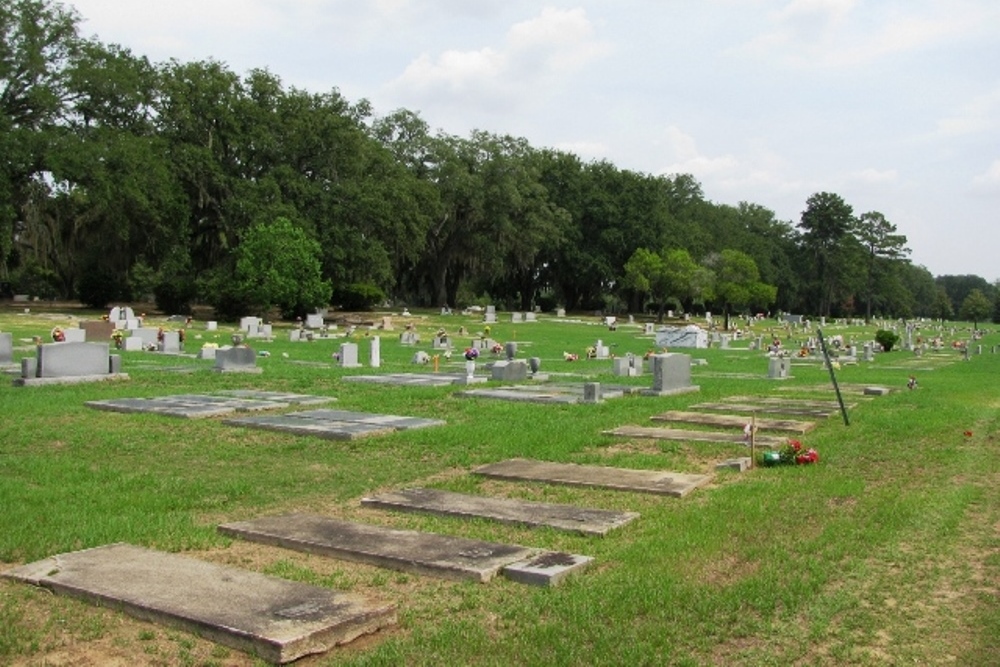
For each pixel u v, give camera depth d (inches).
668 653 201.9
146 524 301.9
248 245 1925.4
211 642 203.6
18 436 478.3
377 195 2258.9
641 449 480.1
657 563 268.1
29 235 1935.3
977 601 241.9
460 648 202.2
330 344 1429.6
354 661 195.3
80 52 2025.1
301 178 2197.3
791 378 1007.6
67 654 196.5
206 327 1768.0
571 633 211.6
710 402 708.7
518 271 3469.5
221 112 2150.6
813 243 4534.9
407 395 714.8
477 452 463.2
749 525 313.0
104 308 2306.8
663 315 3368.6
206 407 595.5
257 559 270.5
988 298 5979.3
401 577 253.6
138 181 1903.3
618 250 3373.5
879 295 4766.2
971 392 861.8
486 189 2864.2
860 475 414.9
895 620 227.5
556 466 423.8
